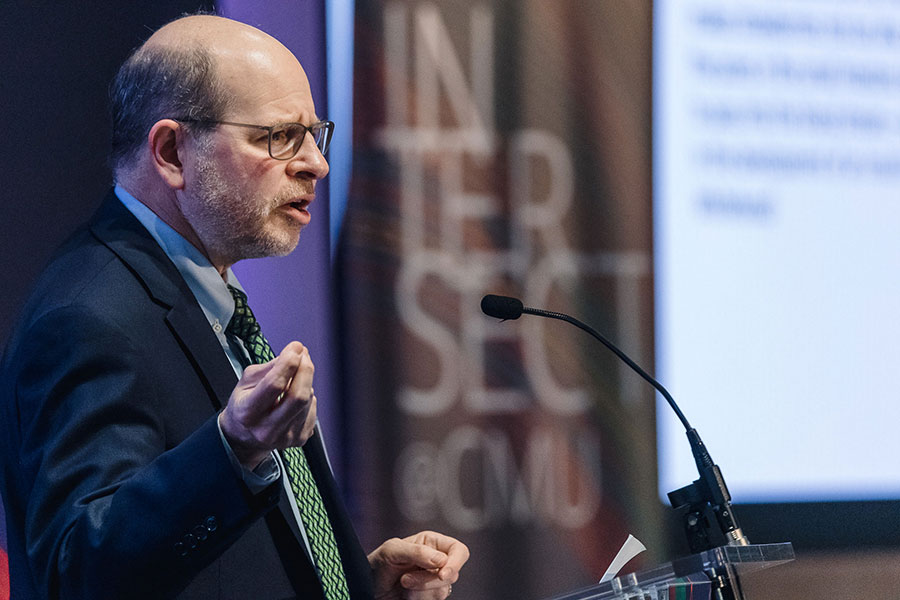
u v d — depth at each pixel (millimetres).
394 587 6309
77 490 4488
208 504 4301
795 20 12289
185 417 5039
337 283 10672
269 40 5848
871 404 12180
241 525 4336
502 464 11008
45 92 9820
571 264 11406
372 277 10750
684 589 5062
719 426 11719
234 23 5875
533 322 11227
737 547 5031
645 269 11609
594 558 11180
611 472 11320
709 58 11992
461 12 11164
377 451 10648
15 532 5004
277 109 5625
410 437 10750
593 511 11234
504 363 11109
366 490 10586
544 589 11016
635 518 11320
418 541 6477
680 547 11406
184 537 4293
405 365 10773
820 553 11891
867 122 12453
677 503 5816
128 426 4723
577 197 11477
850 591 11906
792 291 12062
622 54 11664
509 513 11000
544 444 11156
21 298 9648
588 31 11586
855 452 12086
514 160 11273
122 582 4273
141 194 5664
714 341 11789
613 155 11586
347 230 10727
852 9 12477
